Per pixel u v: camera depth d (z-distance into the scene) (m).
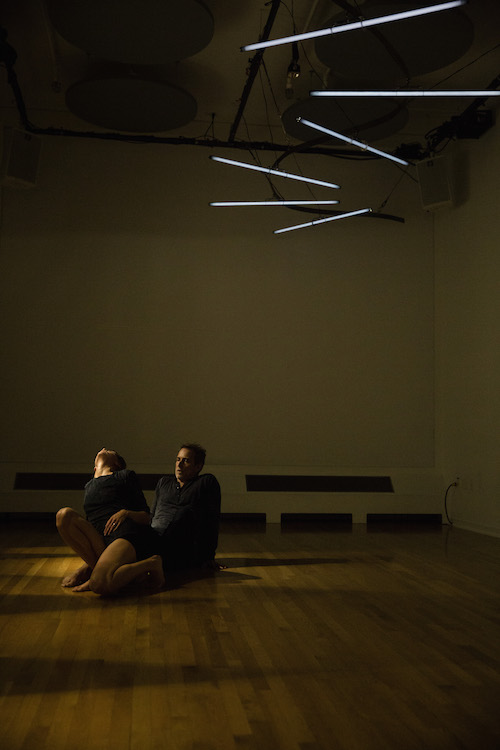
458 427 8.77
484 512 7.95
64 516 4.06
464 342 8.65
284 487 8.98
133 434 8.88
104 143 9.18
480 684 2.58
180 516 4.72
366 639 3.18
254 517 8.82
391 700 2.39
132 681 2.53
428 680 2.61
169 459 8.90
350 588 4.36
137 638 3.12
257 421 9.10
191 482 4.89
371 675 2.66
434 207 8.83
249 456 9.04
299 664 2.79
